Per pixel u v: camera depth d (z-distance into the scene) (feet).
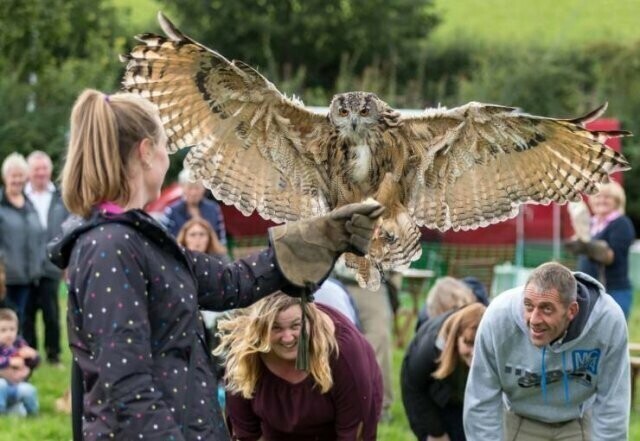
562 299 24.41
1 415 41.98
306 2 163.22
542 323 24.56
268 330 23.18
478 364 26.17
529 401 26.76
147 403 15.26
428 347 30.89
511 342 25.58
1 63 118.32
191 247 43.27
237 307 17.39
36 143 114.32
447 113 21.52
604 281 49.29
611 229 49.11
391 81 145.48
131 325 15.43
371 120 21.52
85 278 15.62
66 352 56.59
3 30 116.88
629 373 25.96
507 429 27.63
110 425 15.29
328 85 167.22
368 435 24.41
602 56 139.64
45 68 119.55
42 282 51.78
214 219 52.49
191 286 16.38
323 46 165.27
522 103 130.41
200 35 164.04
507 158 21.76
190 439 16.05
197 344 16.48
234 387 24.75
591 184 21.67
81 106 16.61
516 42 157.89
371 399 24.16
